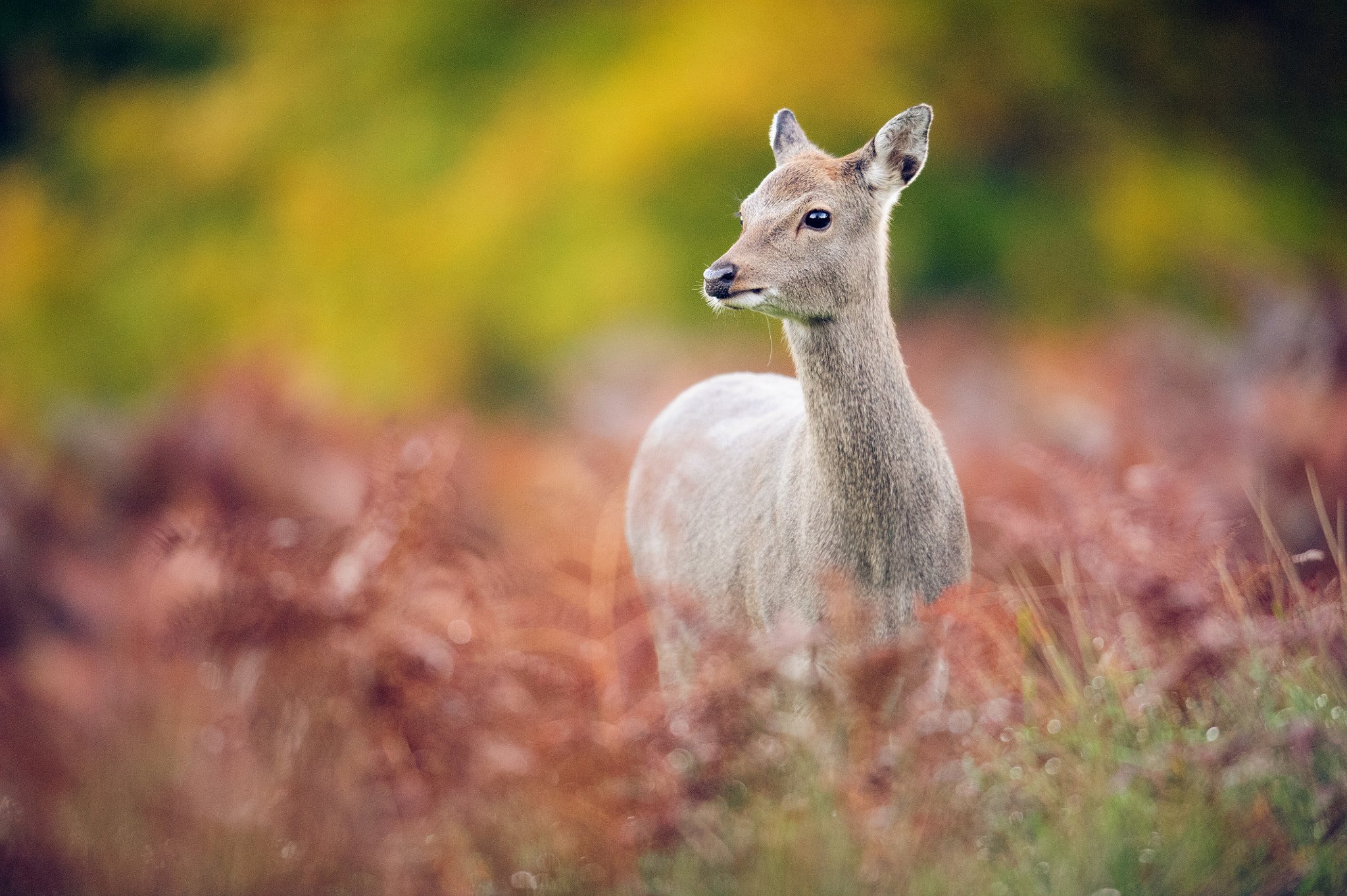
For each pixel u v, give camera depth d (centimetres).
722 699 733
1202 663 713
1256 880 638
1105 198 2262
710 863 684
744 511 889
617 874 695
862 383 812
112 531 1323
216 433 1392
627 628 982
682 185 2294
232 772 822
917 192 2258
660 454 1007
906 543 800
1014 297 2205
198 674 938
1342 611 775
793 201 829
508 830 721
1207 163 2352
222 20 2953
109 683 1002
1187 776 666
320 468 1368
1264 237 2236
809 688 767
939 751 699
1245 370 1338
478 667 793
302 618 812
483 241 2375
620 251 2258
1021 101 2353
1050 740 729
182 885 740
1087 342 1822
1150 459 1080
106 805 814
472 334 2347
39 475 1363
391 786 773
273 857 743
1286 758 672
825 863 657
